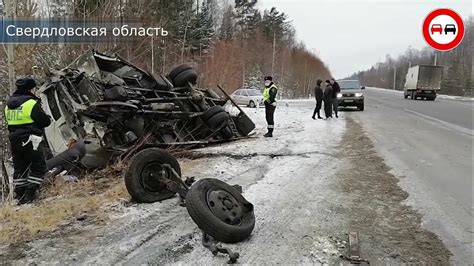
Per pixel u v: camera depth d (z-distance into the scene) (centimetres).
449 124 1441
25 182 562
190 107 1017
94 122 753
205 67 2761
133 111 786
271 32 6462
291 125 1413
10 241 384
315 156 818
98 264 339
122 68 916
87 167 730
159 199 508
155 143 841
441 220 456
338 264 346
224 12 4697
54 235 400
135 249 370
